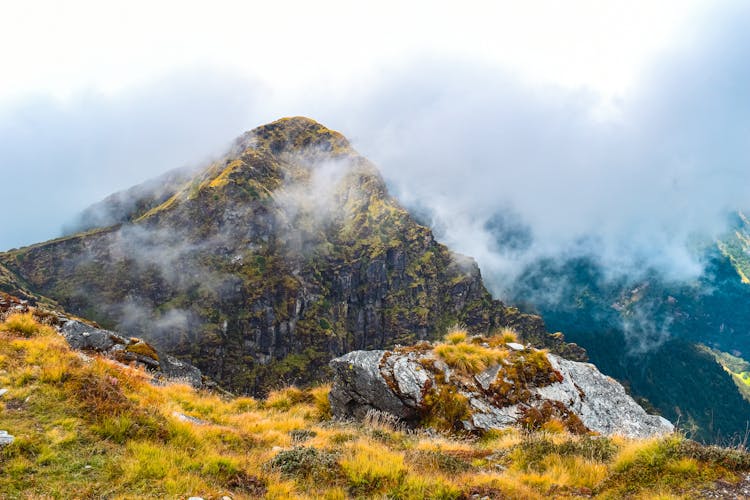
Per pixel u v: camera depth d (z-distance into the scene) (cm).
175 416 1311
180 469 959
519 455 1241
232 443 1265
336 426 1695
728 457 952
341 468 1096
